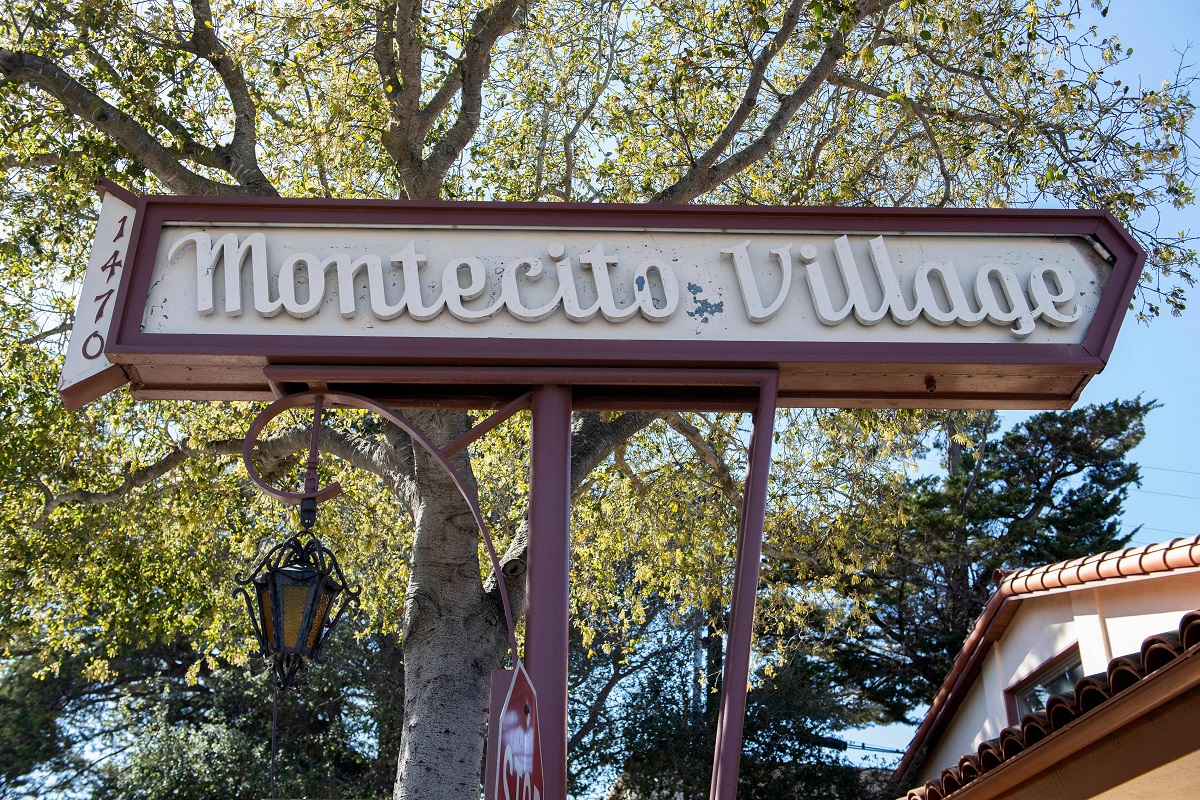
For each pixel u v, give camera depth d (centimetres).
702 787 2186
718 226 434
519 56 1146
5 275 1104
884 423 1146
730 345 414
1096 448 2483
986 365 411
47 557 1136
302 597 430
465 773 770
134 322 407
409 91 909
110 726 2494
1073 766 612
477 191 1172
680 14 1077
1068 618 988
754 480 410
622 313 413
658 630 2395
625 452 1248
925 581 2338
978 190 1133
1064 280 422
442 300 412
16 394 1055
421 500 858
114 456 1144
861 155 1157
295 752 2347
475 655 812
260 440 1041
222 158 976
